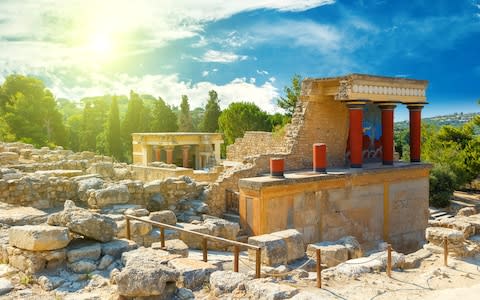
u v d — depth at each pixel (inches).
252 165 793.6
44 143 2268.7
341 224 782.5
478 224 591.2
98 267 367.6
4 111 2416.3
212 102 2984.7
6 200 587.2
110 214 547.5
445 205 1563.7
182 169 1025.5
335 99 827.4
